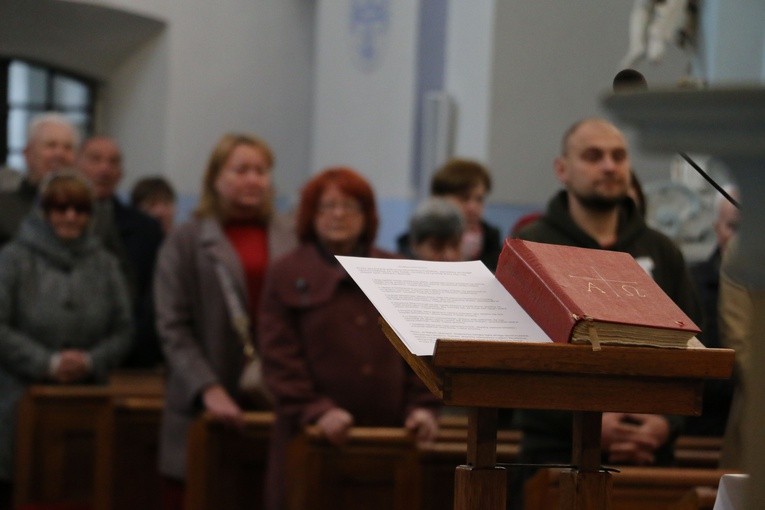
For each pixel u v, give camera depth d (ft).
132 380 33.78
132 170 67.77
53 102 69.05
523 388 11.21
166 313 26.89
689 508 16.51
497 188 51.83
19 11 64.34
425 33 55.77
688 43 37.37
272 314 23.93
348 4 60.18
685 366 11.40
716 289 21.85
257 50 68.23
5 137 68.54
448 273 11.98
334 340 23.66
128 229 36.99
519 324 11.50
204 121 66.95
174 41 66.13
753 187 8.39
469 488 11.53
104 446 29.60
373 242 24.71
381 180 57.82
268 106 68.64
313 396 23.57
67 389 29.30
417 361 11.40
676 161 38.34
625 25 51.80
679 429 20.35
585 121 20.08
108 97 68.85
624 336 11.33
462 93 53.62
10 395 29.68
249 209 27.40
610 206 19.71
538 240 19.79
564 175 20.34
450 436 25.95
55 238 30.01
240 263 26.96
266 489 24.07
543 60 52.03
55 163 33.91
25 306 29.76
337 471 23.57
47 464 29.48
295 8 68.95
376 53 58.54
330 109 61.16
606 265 12.03
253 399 26.43
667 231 36.52
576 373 11.28
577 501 11.92
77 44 66.74
